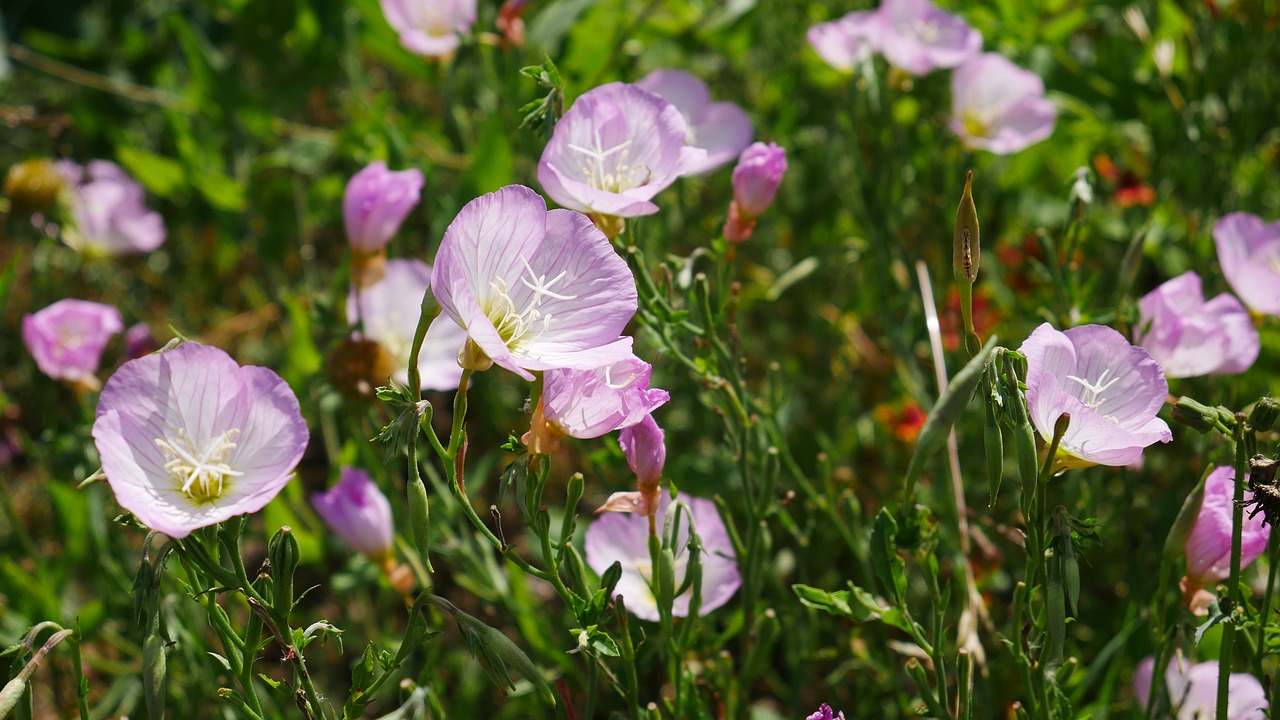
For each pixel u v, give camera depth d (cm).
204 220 142
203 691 96
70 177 113
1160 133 114
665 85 104
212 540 83
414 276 104
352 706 85
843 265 126
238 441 84
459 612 83
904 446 111
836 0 130
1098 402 86
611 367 85
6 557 103
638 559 95
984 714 97
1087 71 122
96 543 104
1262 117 114
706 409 109
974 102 111
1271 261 98
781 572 101
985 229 119
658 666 101
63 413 107
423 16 110
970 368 82
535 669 83
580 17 121
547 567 85
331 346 102
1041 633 87
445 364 103
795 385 121
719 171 120
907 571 105
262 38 127
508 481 84
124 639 107
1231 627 86
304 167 122
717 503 93
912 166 118
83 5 153
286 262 139
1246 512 88
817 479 108
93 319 105
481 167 107
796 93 130
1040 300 109
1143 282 114
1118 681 102
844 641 100
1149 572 100
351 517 97
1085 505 99
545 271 85
